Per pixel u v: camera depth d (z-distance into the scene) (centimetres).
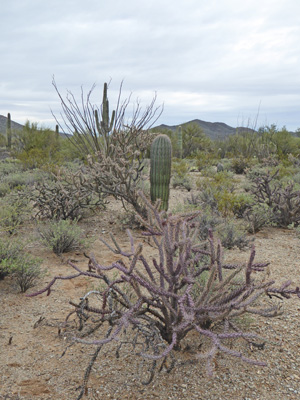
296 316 338
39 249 541
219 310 209
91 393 239
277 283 424
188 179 1334
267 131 2631
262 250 561
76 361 273
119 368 264
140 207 691
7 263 407
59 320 331
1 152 2316
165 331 261
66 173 696
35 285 411
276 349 287
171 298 248
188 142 3070
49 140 2020
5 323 328
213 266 220
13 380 253
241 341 297
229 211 763
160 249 246
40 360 275
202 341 292
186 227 255
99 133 1058
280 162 1825
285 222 720
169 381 250
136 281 233
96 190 672
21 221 670
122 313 238
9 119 2650
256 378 254
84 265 485
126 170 693
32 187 940
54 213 684
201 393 239
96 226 687
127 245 579
